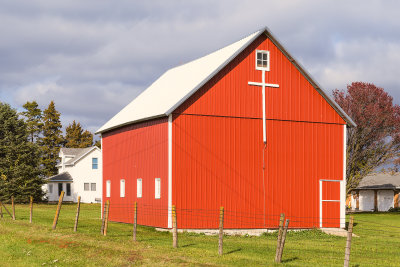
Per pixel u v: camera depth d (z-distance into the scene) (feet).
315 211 109.81
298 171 108.88
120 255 67.46
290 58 109.29
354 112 194.70
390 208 203.10
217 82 103.19
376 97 196.34
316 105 111.75
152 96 122.31
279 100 108.37
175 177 98.68
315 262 63.98
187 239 86.79
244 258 64.90
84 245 75.36
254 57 106.73
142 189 109.91
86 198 249.34
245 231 102.78
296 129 109.40
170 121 99.14
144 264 61.62
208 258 64.49
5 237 84.28
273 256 67.82
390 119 193.88
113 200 125.08
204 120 101.65
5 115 217.77
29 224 104.22
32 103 324.39
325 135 112.16
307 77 110.73
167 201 98.73
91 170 251.19
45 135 326.85
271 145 106.83
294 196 108.06
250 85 106.01
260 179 105.29
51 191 252.83
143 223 108.88
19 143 214.69
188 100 100.63
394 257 71.51
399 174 221.87
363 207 225.76
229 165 102.99
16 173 207.62
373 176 228.63
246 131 104.94
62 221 116.57
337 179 112.37
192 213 99.25
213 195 101.19
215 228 100.83
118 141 123.65
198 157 100.63
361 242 94.38
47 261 65.72
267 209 105.40
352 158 194.90
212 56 116.57
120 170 121.90
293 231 106.93
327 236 104.12
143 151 110.01
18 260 66.28
